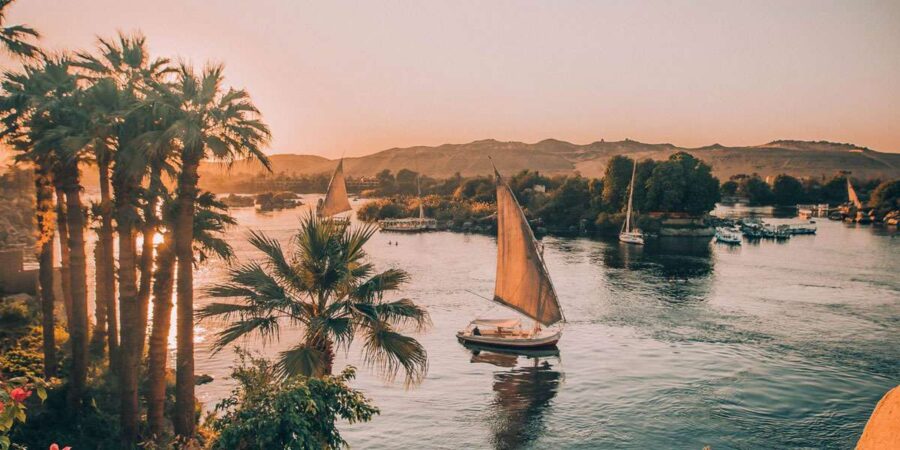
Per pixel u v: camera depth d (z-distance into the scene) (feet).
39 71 82.99
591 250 368.07
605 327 185.37
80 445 75.31
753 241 419.54
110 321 94.07
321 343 70.59
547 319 169.27
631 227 456.04
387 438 108.58
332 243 72.59
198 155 70.85
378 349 70.95
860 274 273.13
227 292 71.87
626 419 116.26
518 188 624.18
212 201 85.30
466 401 127.13
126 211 74.79
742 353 156.15
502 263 182.91
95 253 110.83
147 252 84.64
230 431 50.47
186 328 71.77
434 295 235.40
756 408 119.55
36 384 33.71
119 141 75.46
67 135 74.69
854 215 624.59
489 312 209.15
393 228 511.81
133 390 75.72
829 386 130.82
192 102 71.46
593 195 515.91
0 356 97.45
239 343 158.40
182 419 71.72
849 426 110.73
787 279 261.65
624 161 492.13
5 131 81.97
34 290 138.00
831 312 199.31
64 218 100.83
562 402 125.90
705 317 194.90
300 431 50.80
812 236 450.30
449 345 171.42
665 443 105.50
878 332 174.09
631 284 252.21
